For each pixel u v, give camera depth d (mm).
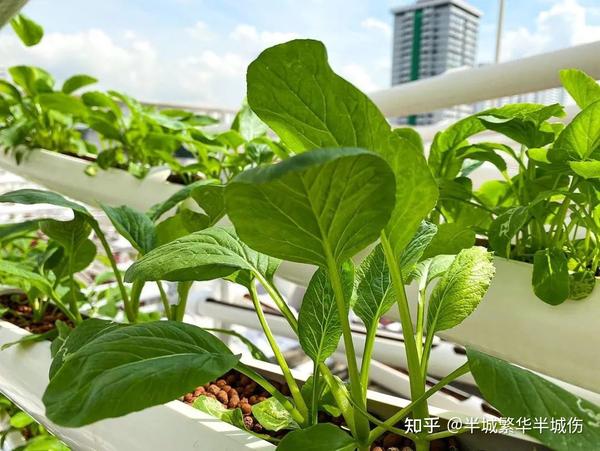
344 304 309
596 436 242
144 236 519
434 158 646
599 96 482
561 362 427
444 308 351
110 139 1083
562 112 509
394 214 284
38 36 1126
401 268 347
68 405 254
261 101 267
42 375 472
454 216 675
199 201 488
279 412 389
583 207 506
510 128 538
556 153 466
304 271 609
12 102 1255
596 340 409
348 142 266
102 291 844
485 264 358
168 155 872
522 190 594
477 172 873
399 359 854
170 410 359
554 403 258
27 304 802
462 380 892
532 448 345
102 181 938
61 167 1006
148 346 303
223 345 334
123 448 352
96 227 548
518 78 708
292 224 256
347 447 292
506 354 459
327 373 356
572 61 654
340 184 230
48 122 1219
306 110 262
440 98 805
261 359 580
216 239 391
